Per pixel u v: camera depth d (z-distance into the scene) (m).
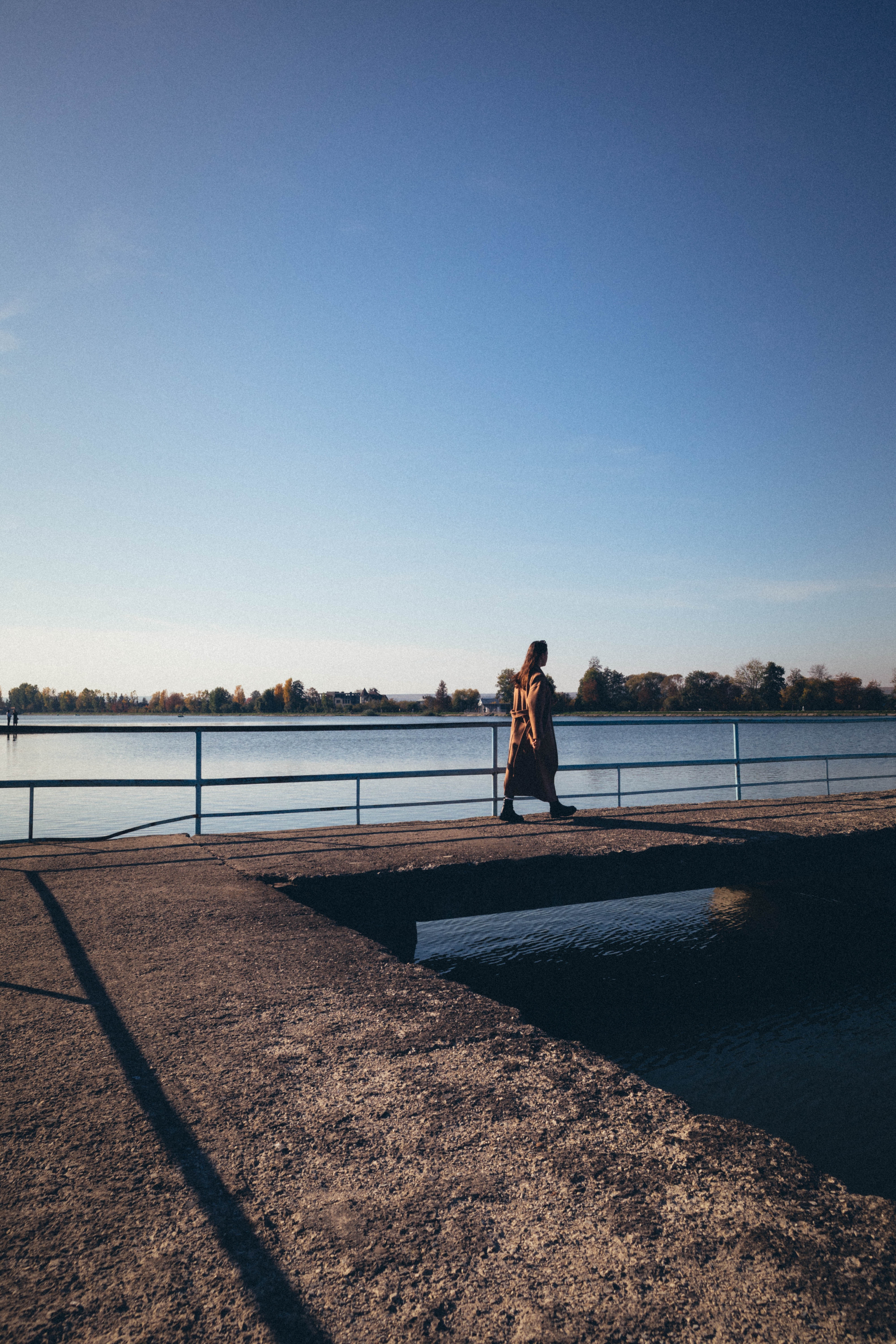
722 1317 1.44
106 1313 1.44
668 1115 2.25
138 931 4.12
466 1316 1.44
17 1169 1.93
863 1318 1.44
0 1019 2.93
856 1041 6.06
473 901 5.95
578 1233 1.69
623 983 7.38
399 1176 1.91
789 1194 1.84
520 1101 2.32
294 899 5.34
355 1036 2.81
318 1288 1.52
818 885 8.59
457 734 105.44
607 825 8.00
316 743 84.50
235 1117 2.20
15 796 33.88
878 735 78.25
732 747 63.41
